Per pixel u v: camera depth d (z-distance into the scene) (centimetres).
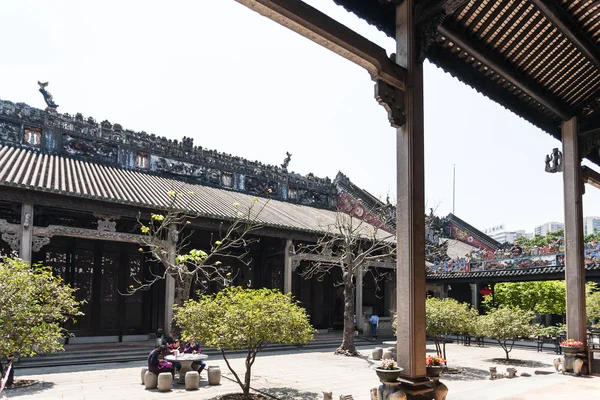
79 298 2262
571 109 1298
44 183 1909
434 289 3428
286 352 2259
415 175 786
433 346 2728
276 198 3316
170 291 2153
